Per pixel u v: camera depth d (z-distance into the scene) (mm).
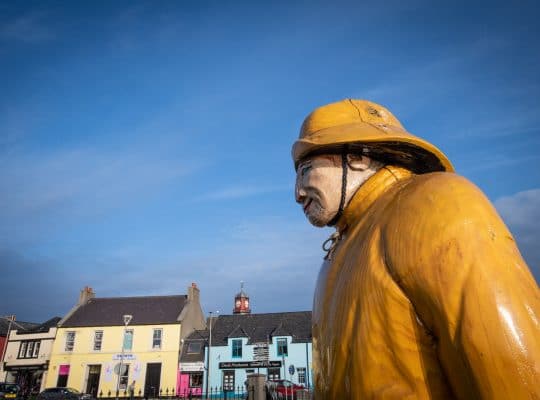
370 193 1180
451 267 771
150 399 31984
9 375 36438
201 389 34094
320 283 1278
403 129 1284
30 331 37750
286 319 38312
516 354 660
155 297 40594
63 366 35312
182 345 36344
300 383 33688
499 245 782
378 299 870
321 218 1246
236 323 39031
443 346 771
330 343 990
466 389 735
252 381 10234
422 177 1007
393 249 882
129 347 35469
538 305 719
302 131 1356
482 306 711
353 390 866
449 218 817
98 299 40656
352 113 1290
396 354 820
